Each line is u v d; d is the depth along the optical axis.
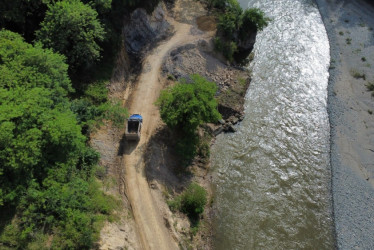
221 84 46.53
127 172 32.22
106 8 39.22
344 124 43.09
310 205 34.44
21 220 22.59
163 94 35.75
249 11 51.59
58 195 24.20
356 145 40.66
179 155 35.56
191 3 57.47
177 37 50.03
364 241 31.59
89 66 37.41
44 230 22.95
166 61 45.19
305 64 51.59
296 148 40.00
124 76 42.44
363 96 46.75
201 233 30.86
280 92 46.94
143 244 27.38
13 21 33.78
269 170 37.47
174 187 33.09
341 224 32.91
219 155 38.66
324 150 40.06
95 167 30.28
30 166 23.78
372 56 53.09
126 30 45.09
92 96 36.03
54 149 26.39
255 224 32.44
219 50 50.59
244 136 40.97
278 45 55.16
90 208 26.03
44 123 25.09
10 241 21.50
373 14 62.56
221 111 43.09
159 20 50.88
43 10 36.25
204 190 33.41
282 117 43.53
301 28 58.84
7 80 25.98
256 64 51.81
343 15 62.44
